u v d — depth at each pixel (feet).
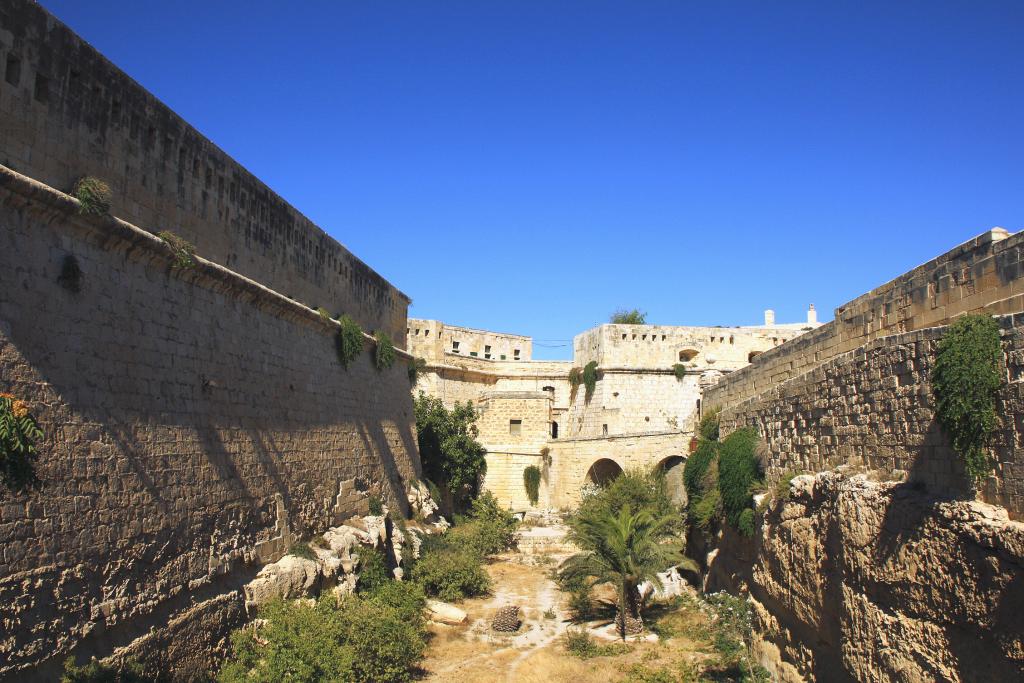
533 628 91.56
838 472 56.80
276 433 74.90
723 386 107.34
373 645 64.85
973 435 40.37
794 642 64.18
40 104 45.98
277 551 70.33
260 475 69.77
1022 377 37.83
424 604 90.99
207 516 59.62
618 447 172.76
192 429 59.21
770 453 78.38
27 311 43.47
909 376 49.29
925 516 43.55
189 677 52.95
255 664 56.75
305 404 83.51
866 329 62.90
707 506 94.48
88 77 50.26
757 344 225.15
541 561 131.44
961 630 39.88
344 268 100.94
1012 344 38.73
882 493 48.88
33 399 43.09
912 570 44.55
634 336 218.59
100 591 46.44
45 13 46.65
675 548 91.66
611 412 211.61
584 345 232.53
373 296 113.70
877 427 53.67
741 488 81.61
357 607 69.00
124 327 52.11
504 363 248.11
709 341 222.89
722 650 76.02
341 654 60.13
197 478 58.85
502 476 191.42
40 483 38.75
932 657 42.27
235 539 63.52
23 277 43.39
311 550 75.61
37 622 41.09
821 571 57.77
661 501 127.65
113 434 49.57
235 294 68.80
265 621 62.13
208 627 56.13
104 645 46.09
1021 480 37.32
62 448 44.75
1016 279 43.27
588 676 72.38
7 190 42.27
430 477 156.35
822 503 59.11
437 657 79.00
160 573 52.54
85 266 48.75
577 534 96.94
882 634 47.47
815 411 65.87
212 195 65.82
